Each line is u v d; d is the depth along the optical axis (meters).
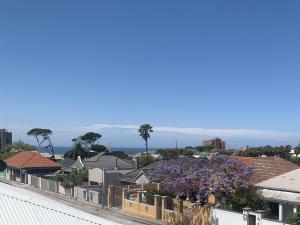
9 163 81.69
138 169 59.41
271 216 32.16
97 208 44.16
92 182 61.31
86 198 50.34
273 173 38.38
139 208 40.34
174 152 101.25
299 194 30.86
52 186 59.97
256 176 38.03
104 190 46.66
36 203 17.73
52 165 79.62
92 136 119.00
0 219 15.21
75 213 17.88
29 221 15.59
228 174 33.94
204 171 34.78
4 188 20.06
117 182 58.31
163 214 37.66
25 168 76.88
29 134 145.12
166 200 37.56
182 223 35.28
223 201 33.47
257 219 29.06
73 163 86.81
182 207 35.66
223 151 119.75
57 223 16.06
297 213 27.27
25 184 69.50
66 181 57.00
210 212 32.50
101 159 78.06
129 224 36.19
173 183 35.69
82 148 101.25
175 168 37.62
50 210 17.30
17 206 16.83
